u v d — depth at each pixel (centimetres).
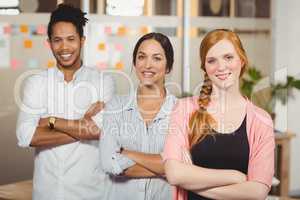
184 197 248
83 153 275
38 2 333
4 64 326
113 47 328
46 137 276
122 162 261
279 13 399
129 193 264
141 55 273
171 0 359
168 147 248
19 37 331
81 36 291
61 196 279
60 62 284
